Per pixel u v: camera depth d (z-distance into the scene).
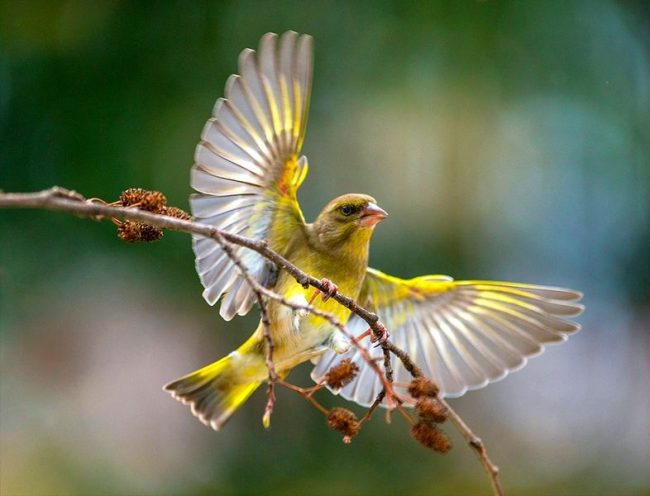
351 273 8.38
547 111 12.95
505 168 12.59
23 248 12.12
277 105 7.27
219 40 12.12
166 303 12.70
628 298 14.63
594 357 14.98
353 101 12.21
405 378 9.26
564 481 14.02
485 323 9.32
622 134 13.40
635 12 13.46
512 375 14.73
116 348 13.20
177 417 13.38
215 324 13.05
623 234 14.02
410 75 12.25
